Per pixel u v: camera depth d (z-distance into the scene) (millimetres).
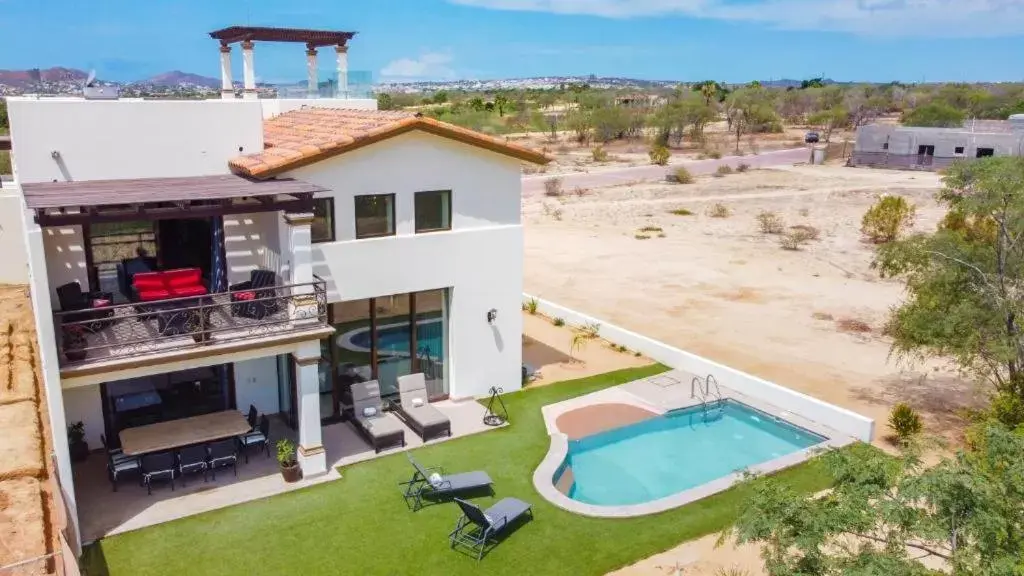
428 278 18266
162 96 21250
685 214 52438
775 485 8648
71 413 16000
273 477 15312
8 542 13031
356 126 17844
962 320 16484
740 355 24156
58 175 15484
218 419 15852
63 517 12414
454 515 14062
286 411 18125
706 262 38281
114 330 14906
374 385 17688
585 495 15656
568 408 19344
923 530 7625
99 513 13844
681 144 102938
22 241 25594
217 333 14750
